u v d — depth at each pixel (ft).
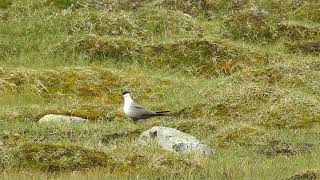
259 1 122.83
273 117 72.23
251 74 86.89
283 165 52.42
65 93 84.94
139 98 85.10
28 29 107.55
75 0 116.16
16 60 97.14
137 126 68.95
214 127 67.92
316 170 48.65
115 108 78.84
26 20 110.63
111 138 63.77
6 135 61.41
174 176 49.16
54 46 100.99
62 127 67.26
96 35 104.47
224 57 98.84
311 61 92.68
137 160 53.06
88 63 97.66
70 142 59.67
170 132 59.36
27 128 66.33
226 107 75.66
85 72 89.56
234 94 77.71
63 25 108.47
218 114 74.90
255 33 110.11
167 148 57.47
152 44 102.78
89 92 85.71
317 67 91.20
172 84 89.25
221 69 96.27
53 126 67.51
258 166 51.88
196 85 88.89
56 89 85.51
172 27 110.01
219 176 49.03
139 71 96.02
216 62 97.71
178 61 98.89
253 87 78.64
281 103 74.43
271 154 58.75
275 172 49.83
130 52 99.96
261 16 113.50
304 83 85.46
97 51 99.76
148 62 98.89
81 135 64.03
